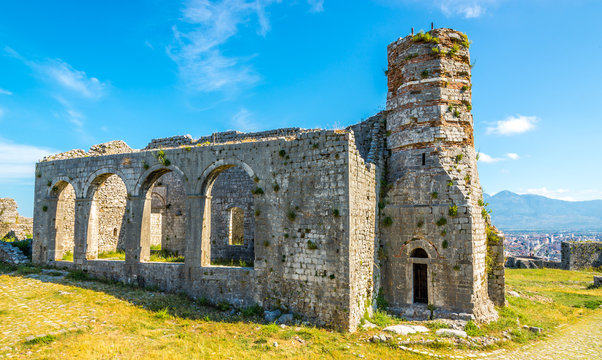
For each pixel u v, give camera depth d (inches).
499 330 796.0
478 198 926.4
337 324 748.0
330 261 771.4
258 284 842.2
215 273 891.4
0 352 552.4
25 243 1262.3
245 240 1266.0
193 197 935.7
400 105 973.8
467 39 981.2
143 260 1000.2
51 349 573.6
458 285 853.8
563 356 679.7
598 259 1955.0
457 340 718.5
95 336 641.0
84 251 1065.5
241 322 765.9
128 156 1030.4
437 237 883.4
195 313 807.7
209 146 933.2
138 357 561.3
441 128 917.2
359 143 1112.2
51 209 1140.5
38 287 912.3
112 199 1403.8
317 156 810.8
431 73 941.8
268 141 869.8
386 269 937.5
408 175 933.8
